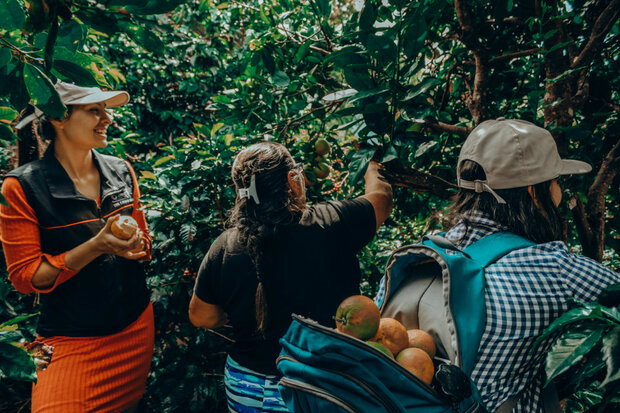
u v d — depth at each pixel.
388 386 0.93
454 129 1.88
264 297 1.31
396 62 1.48
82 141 1.75
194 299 1.50
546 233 1.11
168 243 2.18
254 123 2.30
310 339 0.98
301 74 2.22
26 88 0.97
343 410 0.92
